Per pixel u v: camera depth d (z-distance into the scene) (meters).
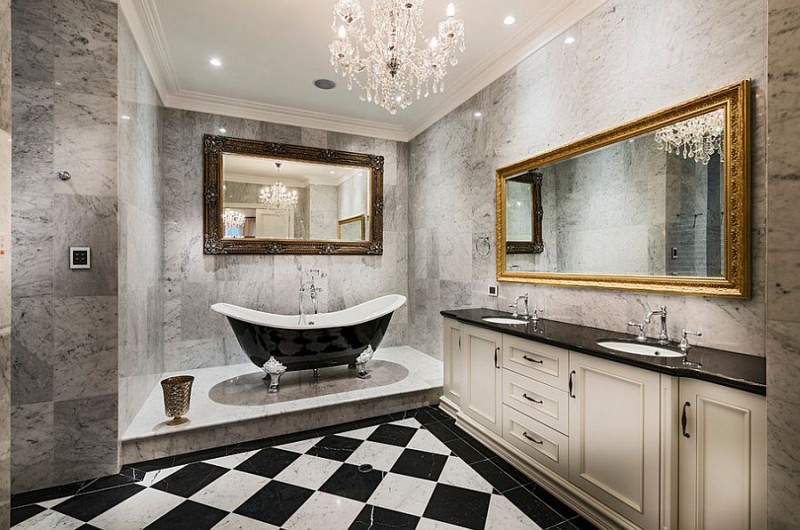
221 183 3.80
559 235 2.56
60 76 2.04
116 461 2.16
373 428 2.78
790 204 1.05
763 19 1.55
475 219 3.42
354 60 2.20
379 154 4.56
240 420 2.54
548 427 2.02
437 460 2.33
